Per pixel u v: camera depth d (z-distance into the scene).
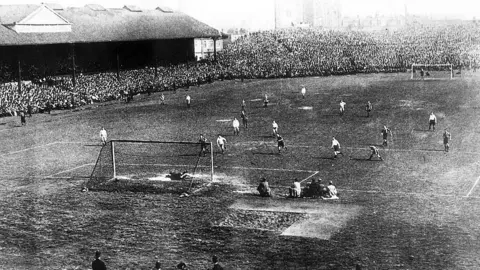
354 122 55.09
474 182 31.67
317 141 46.12
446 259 20.59
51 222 26.92
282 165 38.09
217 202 29.80
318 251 22.00
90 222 26.80
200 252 22.33
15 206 29.91
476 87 79.75
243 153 42.59
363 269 19.97
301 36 134.25
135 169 38.75
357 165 37.25
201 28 111.62
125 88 86.75
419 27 137.75
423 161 37.62
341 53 117.50
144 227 25.80
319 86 90.25
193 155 42.72
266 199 30.06
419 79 94.81
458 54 108.62
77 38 83.44
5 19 79.88
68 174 37.72
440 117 55.41
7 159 43.19
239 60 116.69
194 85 99.62
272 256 21.64
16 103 70.94
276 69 110.25
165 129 54.62
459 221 24.88
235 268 20.52
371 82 92.88
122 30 94.25
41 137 53.06
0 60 82.25
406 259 20.77
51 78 83.31
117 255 22.33
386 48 117.88
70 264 21.55
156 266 18.84
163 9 113.88
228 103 74.12
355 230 24.28
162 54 109.81
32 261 21.95
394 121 54.50
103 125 58.84
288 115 61.72
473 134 46.31
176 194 31.77
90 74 91.12
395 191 30.45
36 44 76.31
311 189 30.28
